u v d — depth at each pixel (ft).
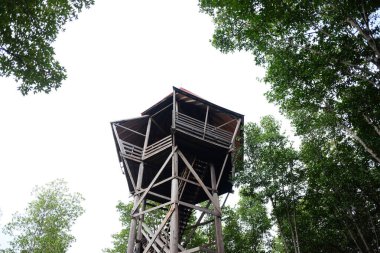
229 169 48.19
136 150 46.16
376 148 39.47
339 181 43.60
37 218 66.59
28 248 62.59
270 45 36.73
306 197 49.34
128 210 66.64
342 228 51.42
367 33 29.53
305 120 44.42
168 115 51.98
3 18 25.35
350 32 31.35
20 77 28.27
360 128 38.19
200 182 39.93
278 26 32.71
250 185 43.50
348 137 44.96
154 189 49.01
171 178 38.81
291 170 46.19
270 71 36.88
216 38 38.29
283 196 46.42
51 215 67.77
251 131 46.68
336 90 35.27
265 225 63.87
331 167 44.57
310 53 33.60
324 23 31.86
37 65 28.30
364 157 43.93
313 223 53.83
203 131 43.24
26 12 26.73
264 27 32.09
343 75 33.68
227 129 52.42
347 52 31.27
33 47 27.89
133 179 46.32
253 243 64.08
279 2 29.84
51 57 28.78
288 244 55.83
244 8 30.55
